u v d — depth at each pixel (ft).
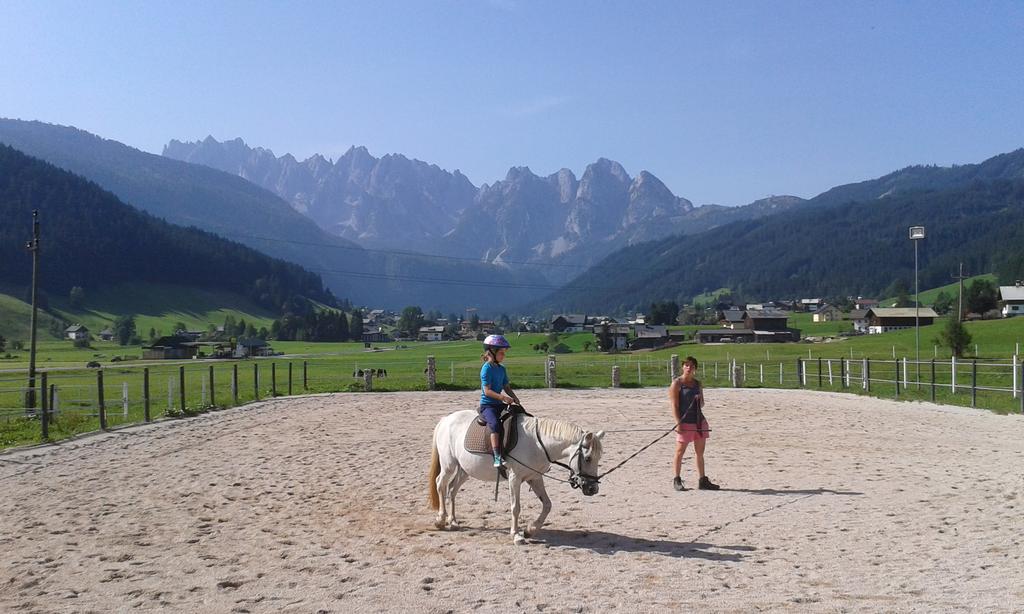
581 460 33.40
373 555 32.50
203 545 34.45
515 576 29.25
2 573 30.22
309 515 40.57
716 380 148.87
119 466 56.70
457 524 37.96
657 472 52.31
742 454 59.47
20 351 454.81
